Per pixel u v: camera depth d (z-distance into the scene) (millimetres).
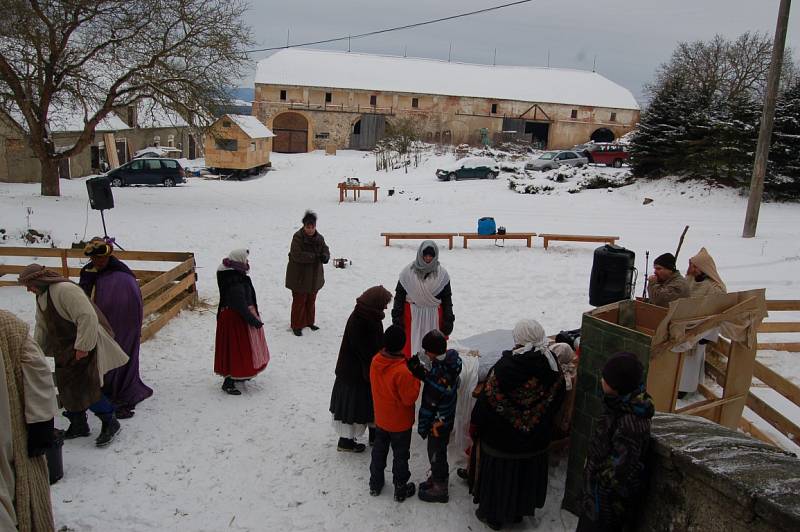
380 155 41250
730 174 22906
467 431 4875
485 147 49781
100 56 19766
